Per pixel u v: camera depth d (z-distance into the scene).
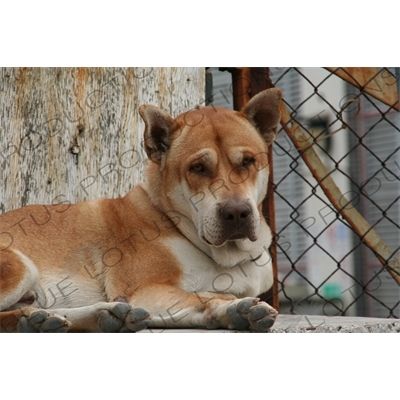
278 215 7.77
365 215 7.79
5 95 4.81
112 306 3.48
